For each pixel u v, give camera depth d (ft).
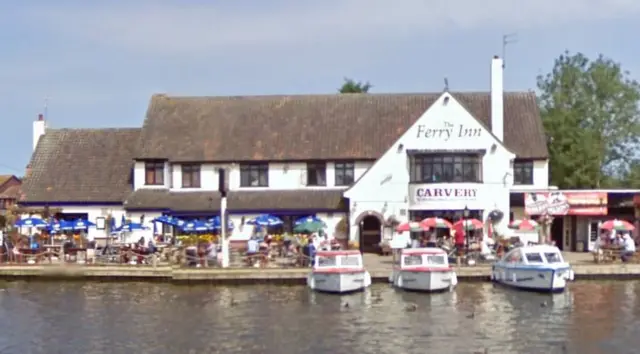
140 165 202.90
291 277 152.25
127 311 126.41
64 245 170.09
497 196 187.62
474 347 100.58
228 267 157.28
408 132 189.67
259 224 176.35
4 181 324.60
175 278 153.69
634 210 188.75
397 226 181.88
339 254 142.72
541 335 106.73
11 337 109.60
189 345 103.50
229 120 211.82
